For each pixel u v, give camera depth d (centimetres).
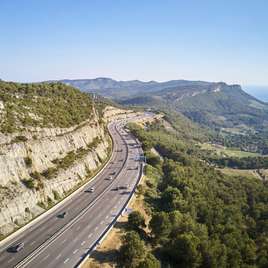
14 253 5878
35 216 7369
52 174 8719
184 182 11831
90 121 13712
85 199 8844
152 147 18000
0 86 11162
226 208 11406
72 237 6575
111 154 14375
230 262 6688
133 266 5691
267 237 9994
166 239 7138
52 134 9769
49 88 14188
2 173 7131
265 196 15450
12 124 8250
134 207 8544
